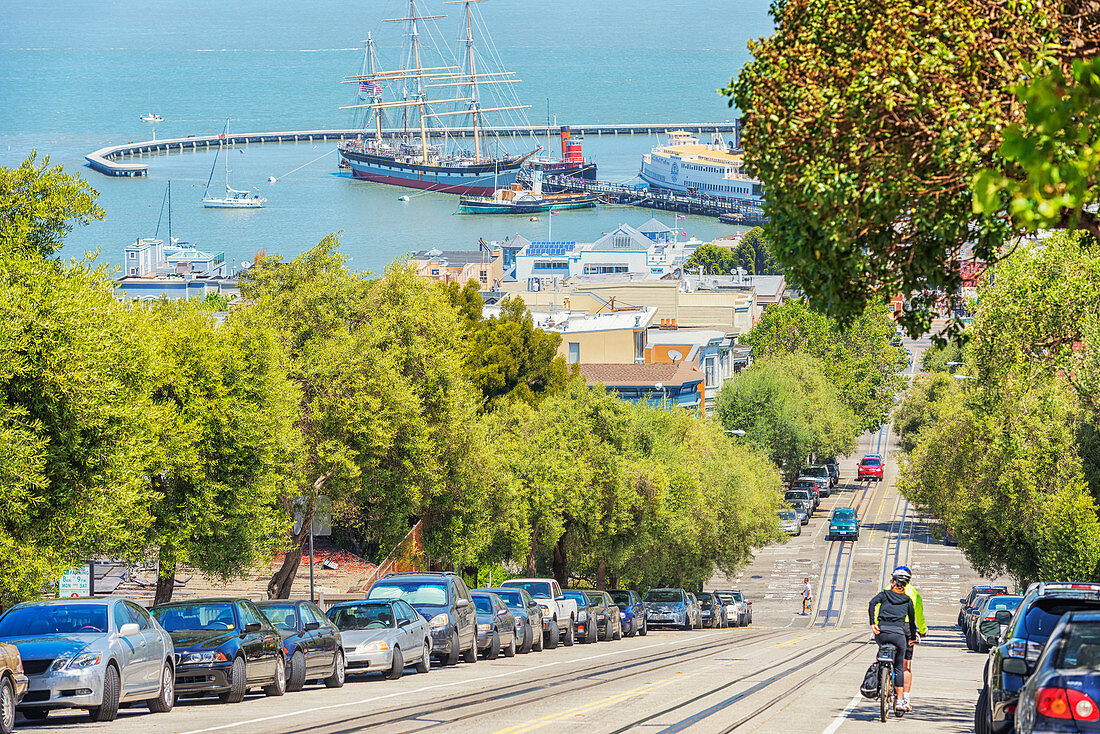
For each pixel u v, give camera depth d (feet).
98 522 236.02
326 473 379.14
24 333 226.58
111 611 177.88
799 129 129.59
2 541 222.69
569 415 526.98
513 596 333.21
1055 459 440.04
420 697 200.13
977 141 117.70
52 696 162.81
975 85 119.96
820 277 136.77
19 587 228.84
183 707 196.95
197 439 289.94
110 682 168.55
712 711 172.24
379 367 388.37
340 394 382.83
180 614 205.98
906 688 166.61
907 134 123.85
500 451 479.41
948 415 554.87
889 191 123.34
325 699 203.62
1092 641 105.60
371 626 248.11
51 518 234.17
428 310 440.86
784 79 133.39
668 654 318.04
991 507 469.16
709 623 582.35
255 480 305.53
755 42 140.26
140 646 178.60
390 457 405.80
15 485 220.23
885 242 131.54
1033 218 65.51
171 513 290.97
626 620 444.14
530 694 200.44
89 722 169.17
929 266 129.90
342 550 511.40
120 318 261.03
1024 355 314.76
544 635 352.28
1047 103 62.28
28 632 174.60
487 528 456.04
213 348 302.86
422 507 431.02
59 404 230.27
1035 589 158.10
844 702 186.19
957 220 123.65
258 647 208.13
